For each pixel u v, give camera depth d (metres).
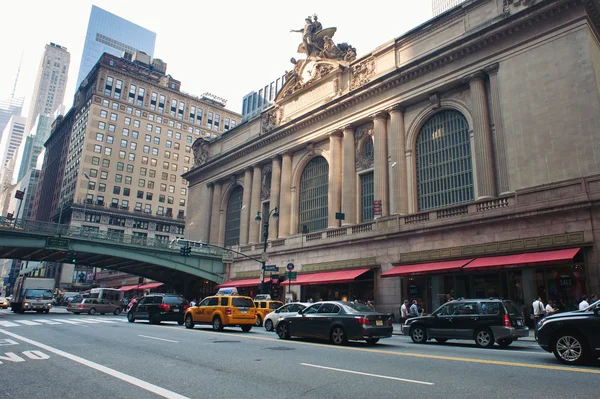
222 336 17.62
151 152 99.69
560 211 23.69
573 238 23.08
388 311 30.94
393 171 35.81
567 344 10.37
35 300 41.84
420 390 7.45
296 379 8.45
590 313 10.22
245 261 48.19
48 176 118.56
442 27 35.75
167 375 8.89
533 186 25.33
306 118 45.31
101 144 93.38
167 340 15.56
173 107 105.75
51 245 40.91
